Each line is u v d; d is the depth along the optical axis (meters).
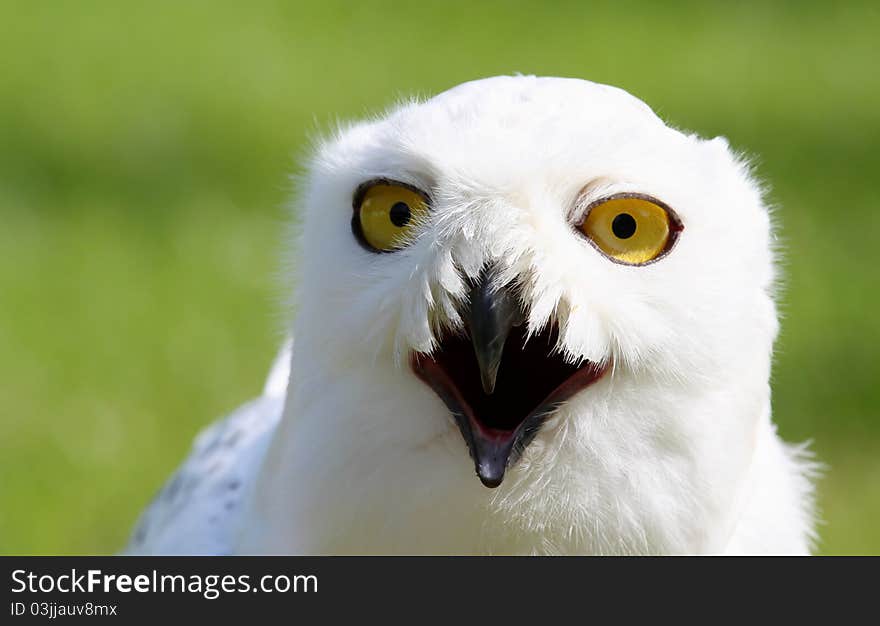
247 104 22.17
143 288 15.94
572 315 5.09
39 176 19.06
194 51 25.36
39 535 12.01
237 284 16.06
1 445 13.09
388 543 5.58
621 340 5.13
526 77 5.80
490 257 5.09
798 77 24.20
